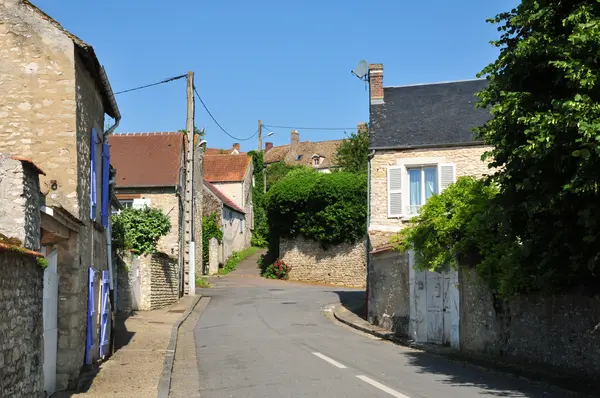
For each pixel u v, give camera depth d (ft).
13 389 21.47
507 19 31.32
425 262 45.75
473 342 42.91
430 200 46.39
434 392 29.17
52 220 29.40
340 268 121.90
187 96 93.40
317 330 59.21
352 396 28.45
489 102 32.68
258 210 202.18
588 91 26.20
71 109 34.50
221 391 30.94
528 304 36.11
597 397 27.43
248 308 80.33
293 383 32.12
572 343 32.19
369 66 77.56
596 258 27.96
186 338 54.29
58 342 32.35
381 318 60.13
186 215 94.22
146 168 98.48
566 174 27.63
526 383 31.71
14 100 34.32
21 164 24.08
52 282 31.17
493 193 42.68
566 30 28.94
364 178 122.72
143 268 75.20
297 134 281.95
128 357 42.29
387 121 73.72
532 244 32.30
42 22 34.81
